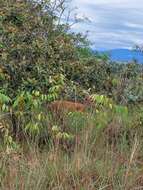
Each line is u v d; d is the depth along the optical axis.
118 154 5.99
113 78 9.50
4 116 6.81
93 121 6.71
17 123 6.82
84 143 6.00
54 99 7.49
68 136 6.48
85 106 7.34
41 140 6.66
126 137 6.71
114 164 5.79
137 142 6.27
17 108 7.02
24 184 5.19
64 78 8.47
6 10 9.26
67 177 5.52
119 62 10.06
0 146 6.30
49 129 6.73
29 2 10.04
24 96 7.17
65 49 9.44
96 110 6.96
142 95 8.77
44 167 5.55
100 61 9.96
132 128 6.84
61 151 6.21
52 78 8.16
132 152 5.84
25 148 6.32
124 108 7.13
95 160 5.81
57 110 7.16
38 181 5.23
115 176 5.64
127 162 5.83
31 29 9.03
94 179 5.62
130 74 9.60
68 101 7.84
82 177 5.54
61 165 5.70
